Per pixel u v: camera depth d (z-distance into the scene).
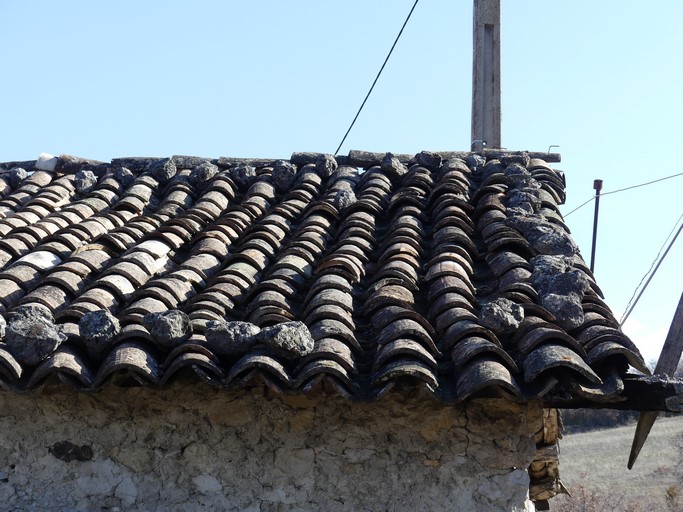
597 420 25.80
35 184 6.71
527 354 3.99
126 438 4.46
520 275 4.75
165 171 6.72
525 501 4.24
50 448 4.48
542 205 5.89
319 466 4.34
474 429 4.30
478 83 8.94
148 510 4.38
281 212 5.98
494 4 9.04
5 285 4.85
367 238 5.49
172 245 5.50
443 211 5.69
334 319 4.32
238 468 4.39
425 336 4.11
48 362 4.02
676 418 25.11
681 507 16.20
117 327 4.14
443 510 4.25
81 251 5.27
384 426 4.34
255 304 4.59
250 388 4.42
